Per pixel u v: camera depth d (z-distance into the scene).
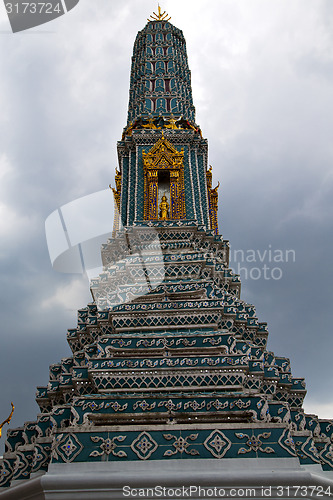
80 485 10.50
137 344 16.11
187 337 16.22
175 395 13.33
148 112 30.22
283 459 11.27
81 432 11.84
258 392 14.59
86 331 19.23
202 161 28.38
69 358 17.97
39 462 12.36
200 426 11.87
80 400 13.16
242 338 18.31
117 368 14.66
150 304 18.09
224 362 14.68
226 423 12.34
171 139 27.81
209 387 14.09
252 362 15.48
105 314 18.78
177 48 35.97
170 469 11.09
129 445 11.59
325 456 13.56
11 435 14.80
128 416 12.91
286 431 11.74
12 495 10.94
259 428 11.80
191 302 17.94
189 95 33.47
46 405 16.77
